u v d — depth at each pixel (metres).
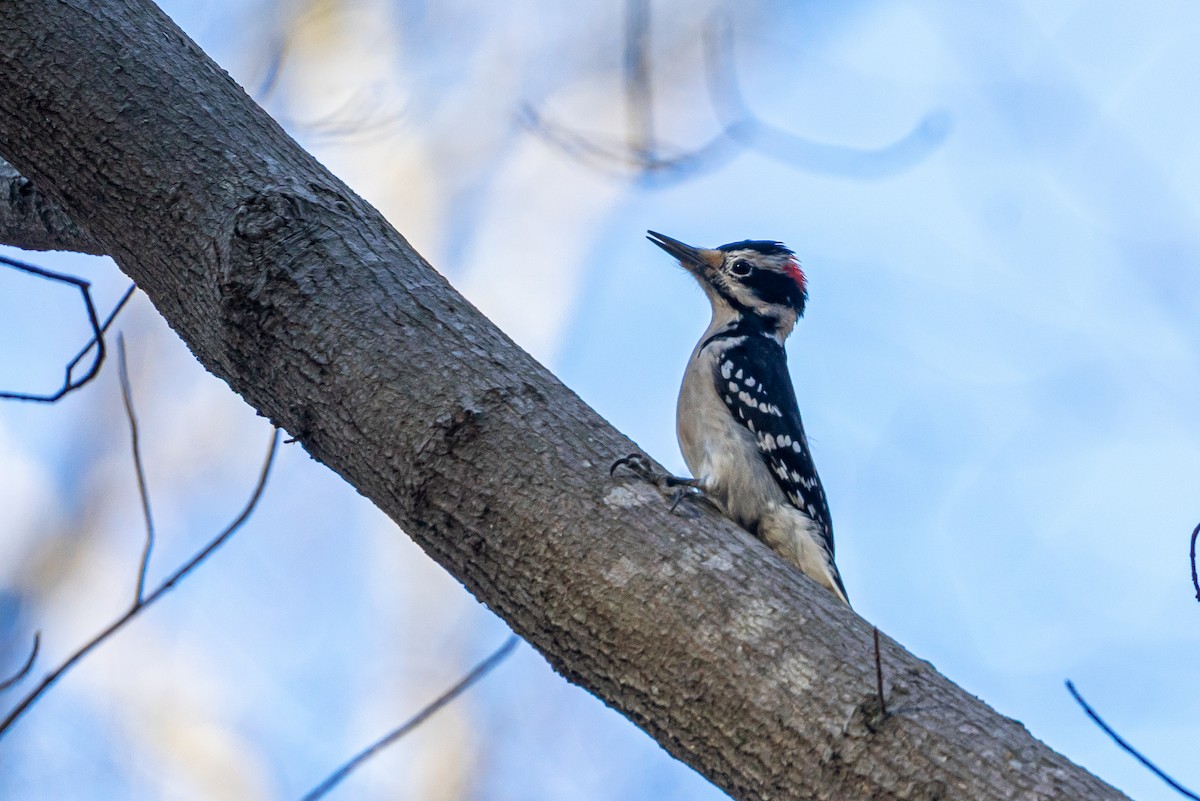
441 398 6.27
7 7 6.71
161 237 6.65
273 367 6.48
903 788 5.13
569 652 5.95
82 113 6.65
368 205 7.02
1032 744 5.22
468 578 6.24
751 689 5.50
